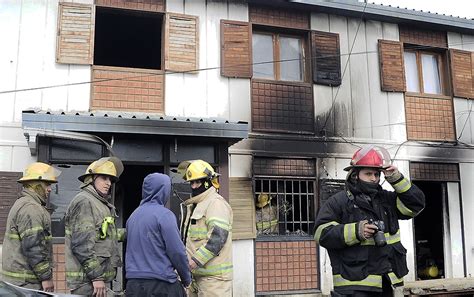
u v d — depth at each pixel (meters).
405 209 3.40
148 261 3.58
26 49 7.68
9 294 3.39
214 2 8.86
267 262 8.49
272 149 8.81
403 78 10.00
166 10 8.52
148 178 3.85
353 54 9.73
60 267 6.94
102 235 4.09
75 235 3.97
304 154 9.03
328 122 9.31
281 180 8.99
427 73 10.58
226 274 4.38
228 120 7.96
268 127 8.86
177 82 8.41
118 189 8.89
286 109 9.05
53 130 6.56
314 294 8.65
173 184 7.62
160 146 7.66
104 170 4.29
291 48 9.57
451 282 6.64
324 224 3.35
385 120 9.76
